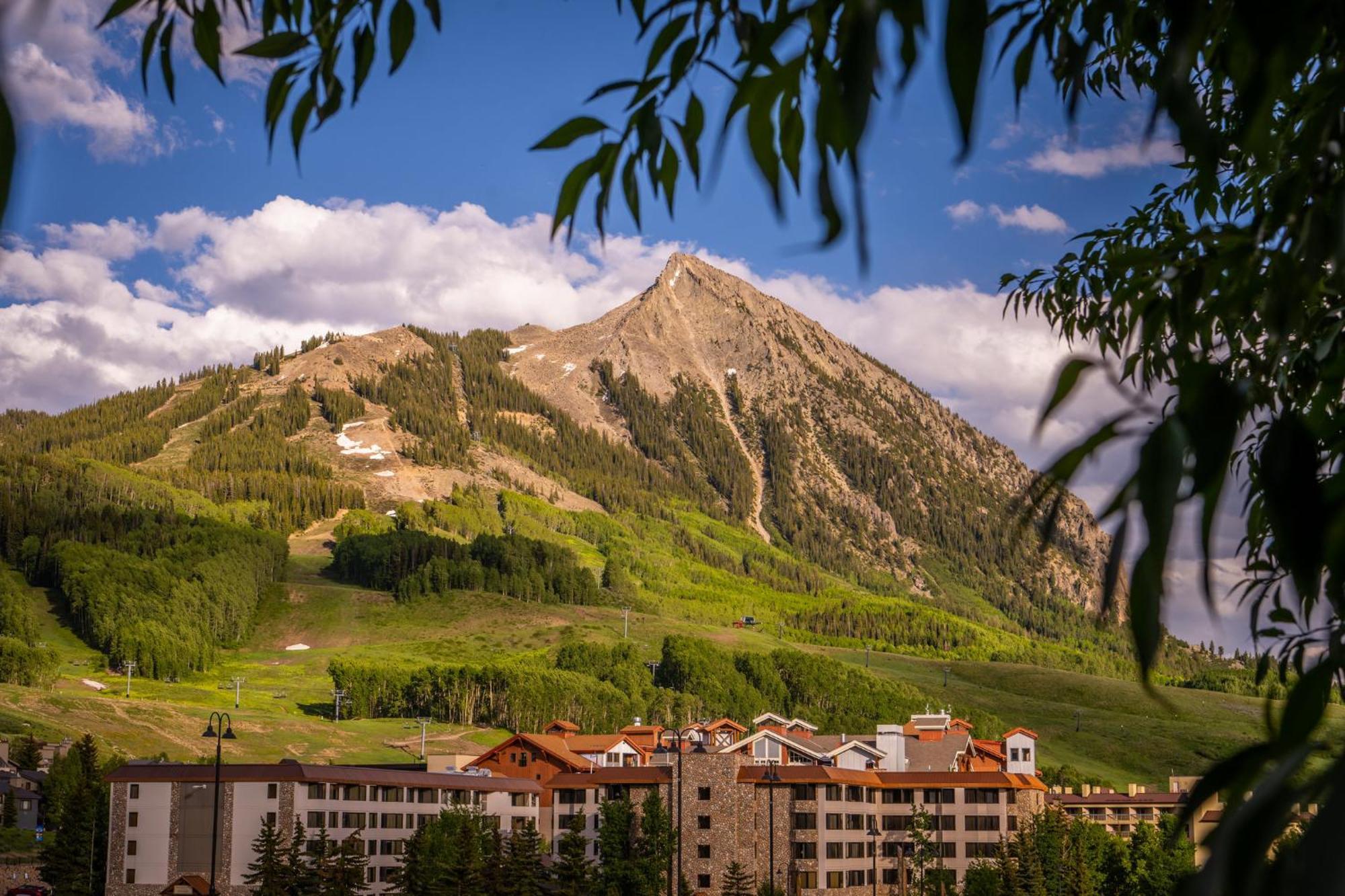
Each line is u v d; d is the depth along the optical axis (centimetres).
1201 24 268
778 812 8981
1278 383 494
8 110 186
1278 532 237
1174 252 482
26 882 9550
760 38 264
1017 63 330
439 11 363
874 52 226
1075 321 836
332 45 368
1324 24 233
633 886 8012
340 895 7469
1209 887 203
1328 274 427
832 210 235
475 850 7494
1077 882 9169
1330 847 186
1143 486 237
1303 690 244
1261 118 240
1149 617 229
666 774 9144
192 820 8506
